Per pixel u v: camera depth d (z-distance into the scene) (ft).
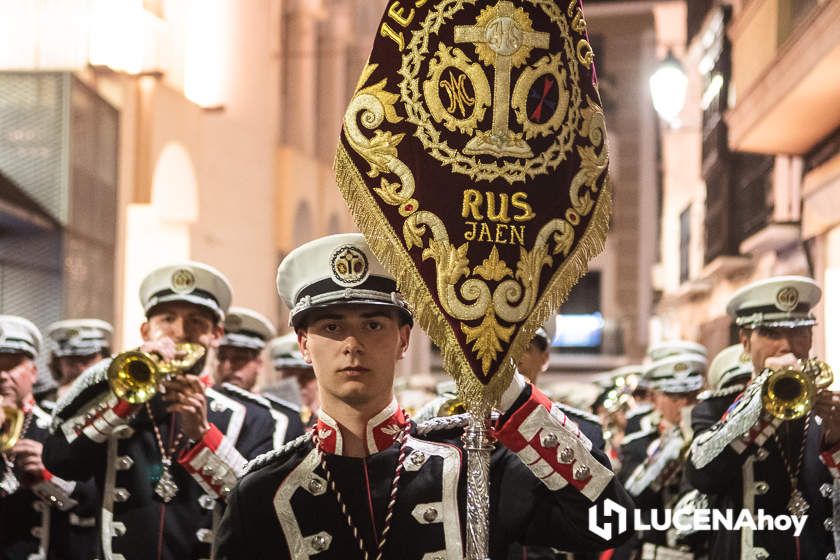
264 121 88.22
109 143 62.80
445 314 11.25
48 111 57.06
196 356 17.37
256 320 26.68
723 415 19.85
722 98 58.90
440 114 11.43
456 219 11.35
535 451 11.49
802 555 18.22
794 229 45.27
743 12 47.65
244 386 26.71
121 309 65.05
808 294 19.13
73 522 21.79
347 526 11.73
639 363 148.87
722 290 62.34
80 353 28.68
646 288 149.48
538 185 11.55
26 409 22.67
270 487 11.94
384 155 11.38
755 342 19.30
